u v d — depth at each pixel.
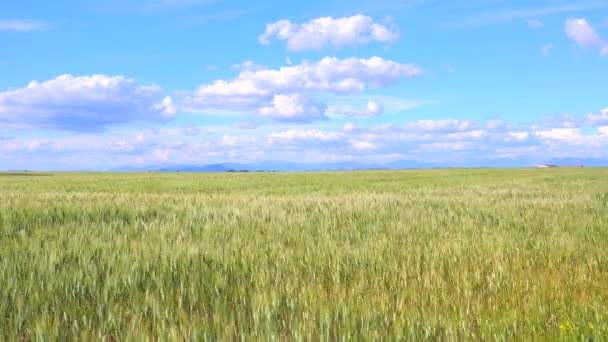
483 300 4.91
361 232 9.72
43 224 10.14
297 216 11.83
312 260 6.70
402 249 7.57
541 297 5.07
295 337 3.77
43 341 3.74
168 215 11.98
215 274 5.79
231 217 11.81
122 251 6.96
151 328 4.13
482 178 51.84
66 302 4.68
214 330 3.96
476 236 9.03
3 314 4.31
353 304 4.58
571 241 8.50
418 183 40.50
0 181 46.62
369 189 31.00
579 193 23.14
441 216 12.16
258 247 7.68
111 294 4.94
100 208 12.60
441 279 5.65
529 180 45.69
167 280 5.53
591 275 6.13
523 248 7.88
